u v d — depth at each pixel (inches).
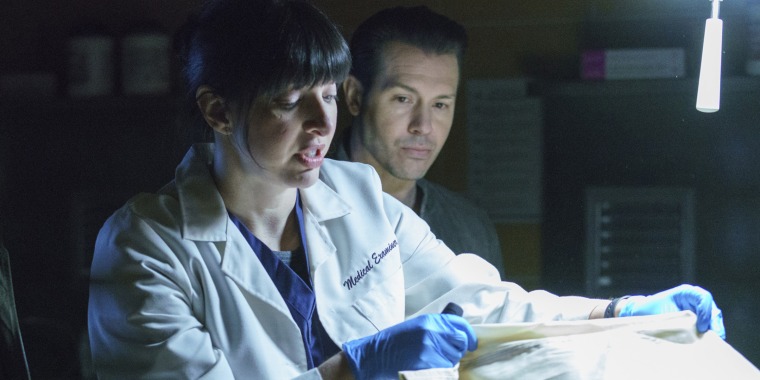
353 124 107.6
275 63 63.3
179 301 67.0
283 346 70.4
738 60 129.2
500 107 137.6
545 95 132.1
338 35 66.1
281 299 70.2
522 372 65.4
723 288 132.9
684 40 132.1
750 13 124.3
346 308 74.1
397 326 64.1
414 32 101.3
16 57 148.1
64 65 145.4
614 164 135.6
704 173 133.4
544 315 78.6
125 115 145.7
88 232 149.3
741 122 131.3
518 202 138.8
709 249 134.6
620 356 66.1
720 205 133.7
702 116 132.0
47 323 126.2
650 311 73.5
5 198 149.9
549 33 135.9
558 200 137.8
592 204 133.6
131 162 147.3
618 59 127.5
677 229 131.5
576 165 136.6
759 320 128.4
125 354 66.0
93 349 69.2
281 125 65.2
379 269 76.7
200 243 70.0
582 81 128.0
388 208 82.4
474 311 78.3
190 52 69.5
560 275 138.6
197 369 64.4
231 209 72.0
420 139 102.8
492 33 137.4
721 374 64.4
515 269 140.1
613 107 134.2
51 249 150.9
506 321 79.0
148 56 136.5
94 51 138.7
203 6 69.2
